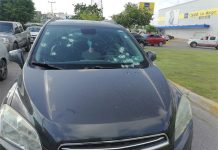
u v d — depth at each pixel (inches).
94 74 138.3
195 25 2778.1
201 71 459.5
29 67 149.0
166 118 111.3
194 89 319.0
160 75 145.3
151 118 109.2
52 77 133.8
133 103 115.3
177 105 126.0
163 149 106.3
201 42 1654.8
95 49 169.9
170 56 752.3
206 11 2662.4
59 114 107.3
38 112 109.3
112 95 119.0
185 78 387.9
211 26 2581.2
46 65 150.6
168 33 3435.0
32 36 866.1
